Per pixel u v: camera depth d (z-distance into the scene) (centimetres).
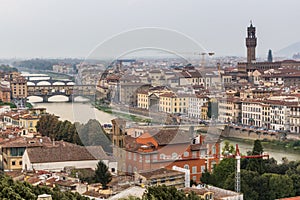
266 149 18162
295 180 9206
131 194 4209
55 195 4722
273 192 8569
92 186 6806
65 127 12581
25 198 4509
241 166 10000
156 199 4169
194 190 6825
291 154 16912
